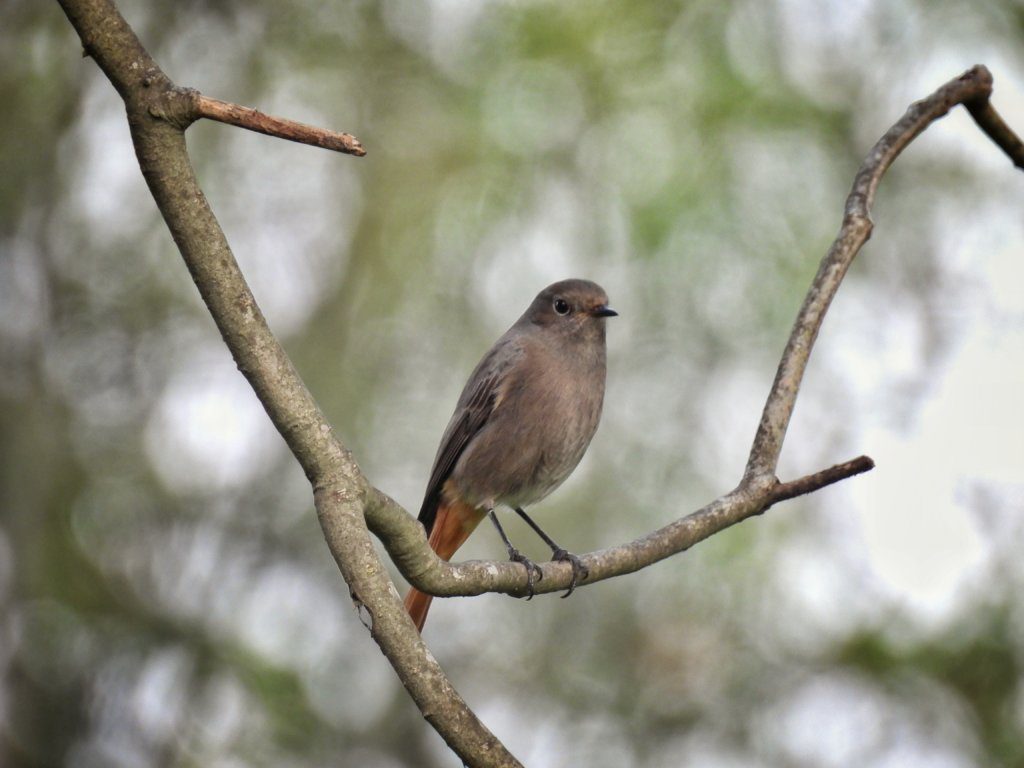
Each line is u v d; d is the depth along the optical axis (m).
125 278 15.92
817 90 14.66
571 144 14.93
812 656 13.55
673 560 13.50
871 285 14.02
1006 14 14.22
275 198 16.02
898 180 14.19
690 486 13.61
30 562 15.27
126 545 15.85
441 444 9.51
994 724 12.55
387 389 15.39
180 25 15.88
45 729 15.07
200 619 15.42
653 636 14.02
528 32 15.04
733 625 13.74
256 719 14.70
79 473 15.95
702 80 14.38
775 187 14.03
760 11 14.71
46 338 15.80
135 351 15.97
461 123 15.33
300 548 15.65
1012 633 12.43
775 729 13.49
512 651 14.70
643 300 13.95
